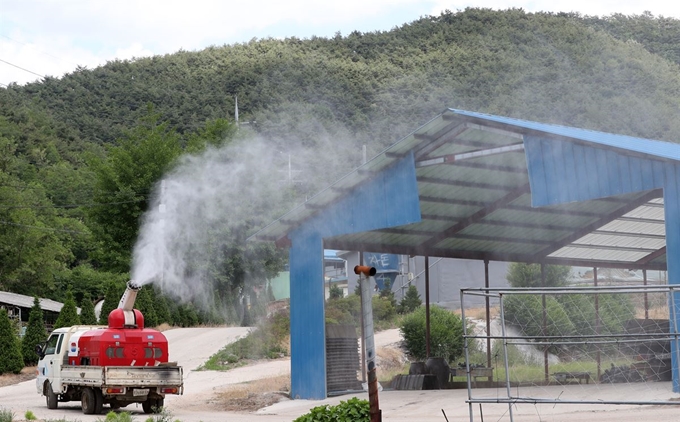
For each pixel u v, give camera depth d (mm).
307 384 25078
